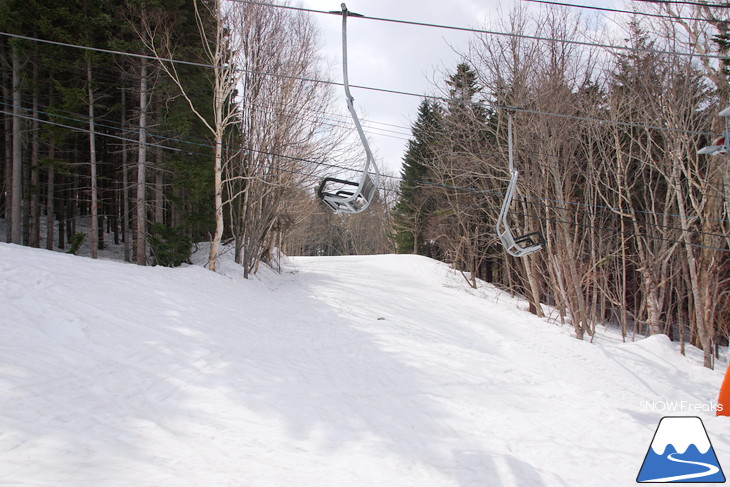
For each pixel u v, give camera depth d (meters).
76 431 5.89
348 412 8.11
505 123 21.03
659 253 21.39
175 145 20.52
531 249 8.26
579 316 19.53
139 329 10.60
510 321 19.47
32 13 16.88
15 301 9.95
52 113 17.02
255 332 13.09
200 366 9.44
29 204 20.92
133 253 21.64
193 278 16.55
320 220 63.62
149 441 6.01
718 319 21.05
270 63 20.66
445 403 9.09
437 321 17.94
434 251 42.75
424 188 30.72
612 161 23.42
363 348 12.88
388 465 6.15
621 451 7.25
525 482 5.98
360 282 25.92
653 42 17.41
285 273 27.94
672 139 17.36
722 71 14.91
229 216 27.55
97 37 17.94
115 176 24.17
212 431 6.66
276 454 6.15
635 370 14.72
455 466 6.31
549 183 19.94
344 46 5.21
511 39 19.62
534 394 10.23
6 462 4.88
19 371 7.26
